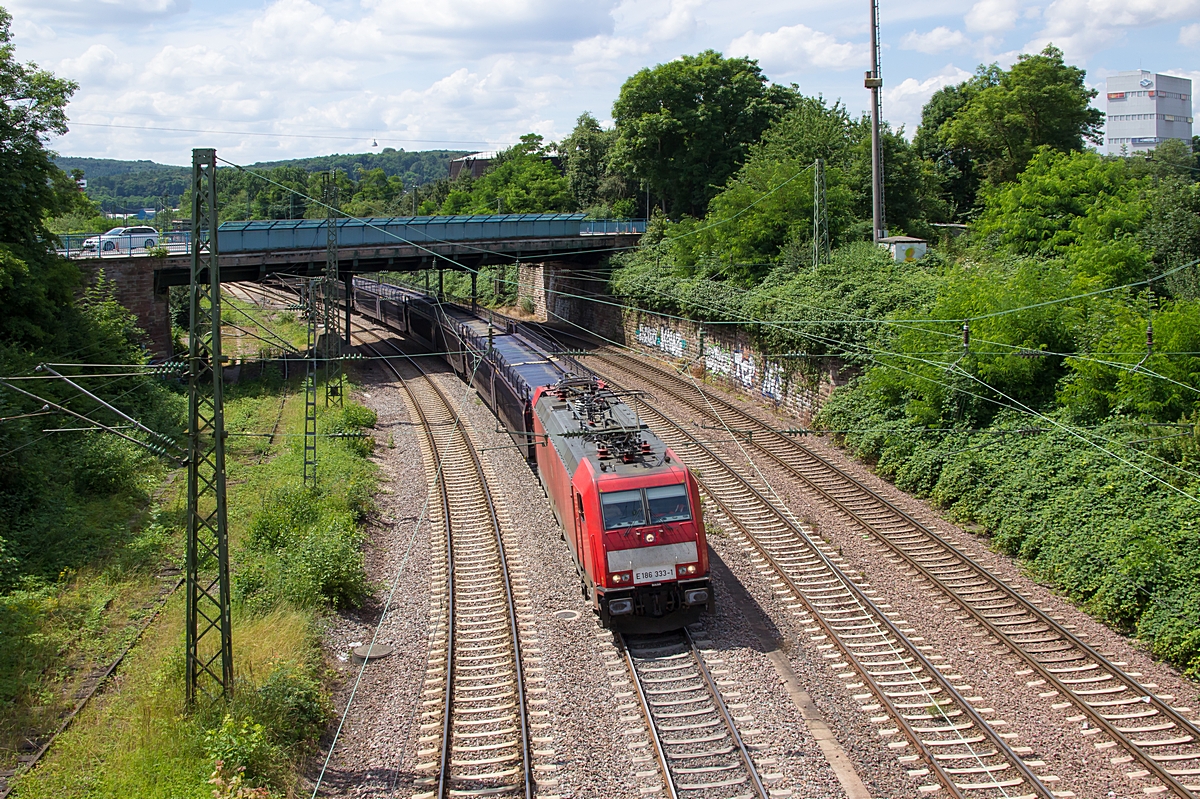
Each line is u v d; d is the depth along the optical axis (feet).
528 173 248.11
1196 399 63.67
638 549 54.60
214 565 66.23
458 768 41.93
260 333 193.06
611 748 42.83
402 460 99.71
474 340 133.18
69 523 71.51
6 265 86.22
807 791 38.78
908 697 47.06
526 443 91.86
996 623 55.57
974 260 112.47
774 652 52.44
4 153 92.48
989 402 80.84
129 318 118.21
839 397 100.12
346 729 46.34
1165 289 88.99
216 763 38.88
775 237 134.41
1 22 93.20
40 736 45.03
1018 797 38.32
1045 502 67.21
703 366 137.18
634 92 193.47
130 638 55.72
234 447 100.17
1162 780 39.40
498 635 55.83
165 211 241.55
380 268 161.58
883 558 66.44
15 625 54.34
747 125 191.93
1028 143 167.94
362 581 63.82
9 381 77.61
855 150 147.64
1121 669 49.16
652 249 171.22
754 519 75.51
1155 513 59.52
